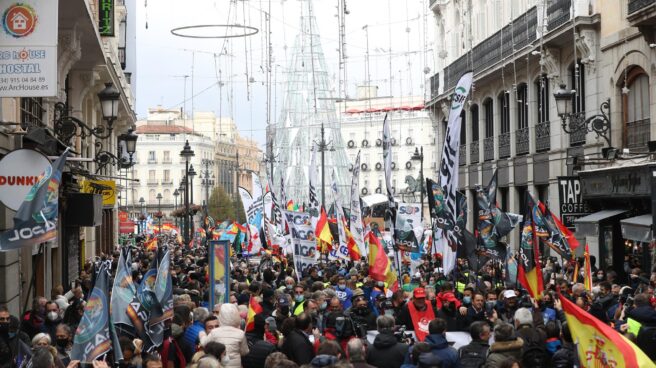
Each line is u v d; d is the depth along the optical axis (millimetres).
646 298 10875
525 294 15242
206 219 54062
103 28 29328
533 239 13891
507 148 38000
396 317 13523
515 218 22203
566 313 7457
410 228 17344
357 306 13062
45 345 8984
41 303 12820
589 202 27156
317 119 101375
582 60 29297
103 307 9305
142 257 27766
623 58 26703
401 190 113750
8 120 15758
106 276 9391
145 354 10383
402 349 9820
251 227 30984
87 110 35094
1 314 10992
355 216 24688
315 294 13273
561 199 27281
